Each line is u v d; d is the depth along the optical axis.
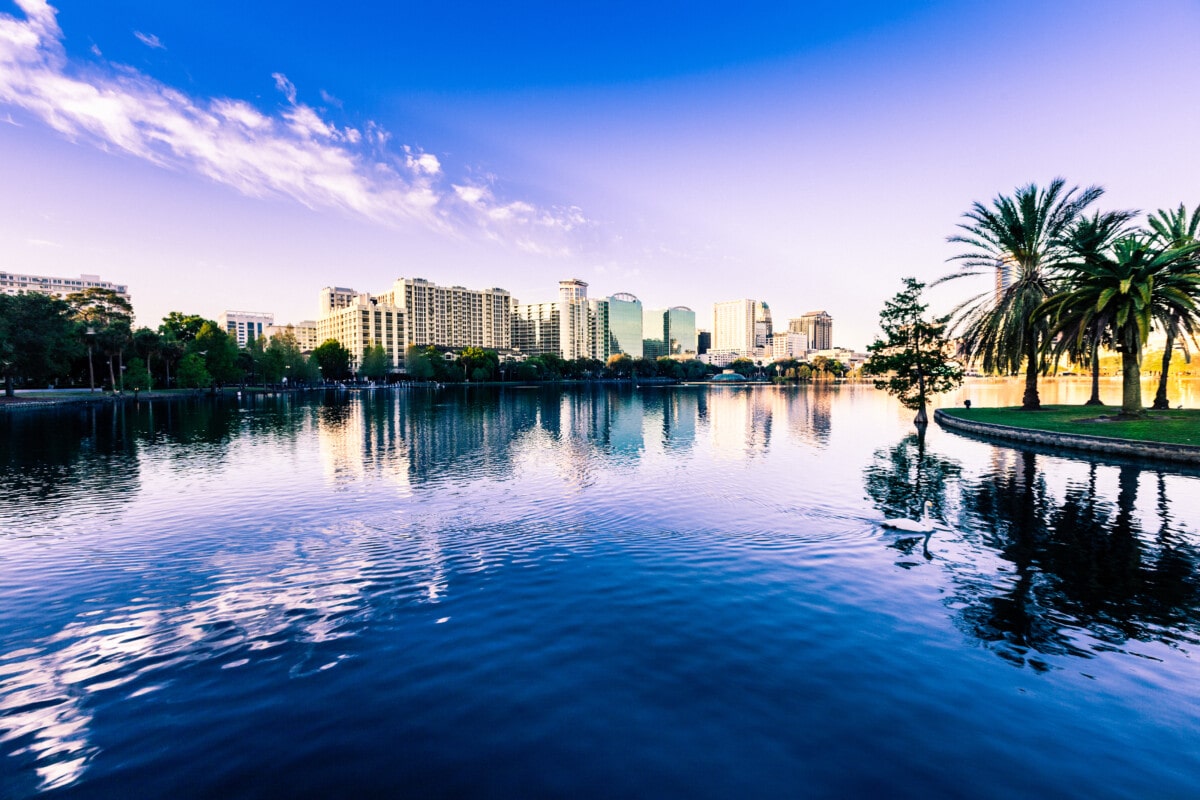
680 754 6.93
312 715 7.77
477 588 12.26
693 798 6.21
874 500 20.64
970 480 24.23
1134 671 8.91
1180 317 35.75
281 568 13.62
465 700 8.08
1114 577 12.83
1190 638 10.00
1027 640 9.88
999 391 121.06
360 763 6.80
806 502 20.36
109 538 16.16
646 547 15.16
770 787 6.37
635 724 7.52
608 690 8.31
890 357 44.38
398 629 10.33
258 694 8.29
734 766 6.72
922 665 9.04
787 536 16.16
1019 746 7.11
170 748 7.12
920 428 43.44
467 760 6.84
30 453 33.12
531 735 7.30
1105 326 36.22
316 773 6.64
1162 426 33.56
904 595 11.82
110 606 11.47
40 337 75.00
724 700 8.05
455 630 10.27
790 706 7.92
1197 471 25.91
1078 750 7.05
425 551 14.90
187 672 8.91
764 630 10.21
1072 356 46.12
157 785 6.48
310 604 11.48
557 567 13.58
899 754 6.95
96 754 7.03
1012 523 17.42
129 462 29.98
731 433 44.25
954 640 9.87
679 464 29.19
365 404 86.00
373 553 14.74
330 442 38.66
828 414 63.47
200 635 10.18
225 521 18.03
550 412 67.69
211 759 6.91
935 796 6.25
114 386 95.00
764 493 21.92
